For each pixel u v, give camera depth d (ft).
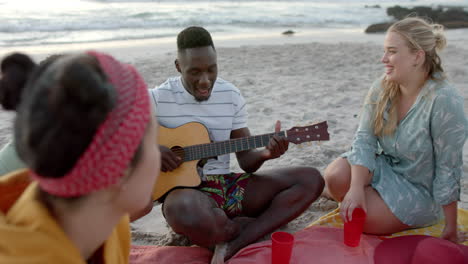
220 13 61.26
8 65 3.23
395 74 8.29
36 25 43.19
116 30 44.86
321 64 28.25
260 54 32.07
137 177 2.93
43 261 2.82
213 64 8.49
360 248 8.35
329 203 10.78
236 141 8.79
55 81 2.33
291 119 17.17
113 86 2.54
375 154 9.28
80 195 2.82
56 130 2.32
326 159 13.29
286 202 8.82
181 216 7.84
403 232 8.97
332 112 17.99
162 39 40.27
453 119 7.95
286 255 7.18
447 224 8.30
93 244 3.26
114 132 2.47
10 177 3.36
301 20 59.57
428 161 8.54
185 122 9.08
